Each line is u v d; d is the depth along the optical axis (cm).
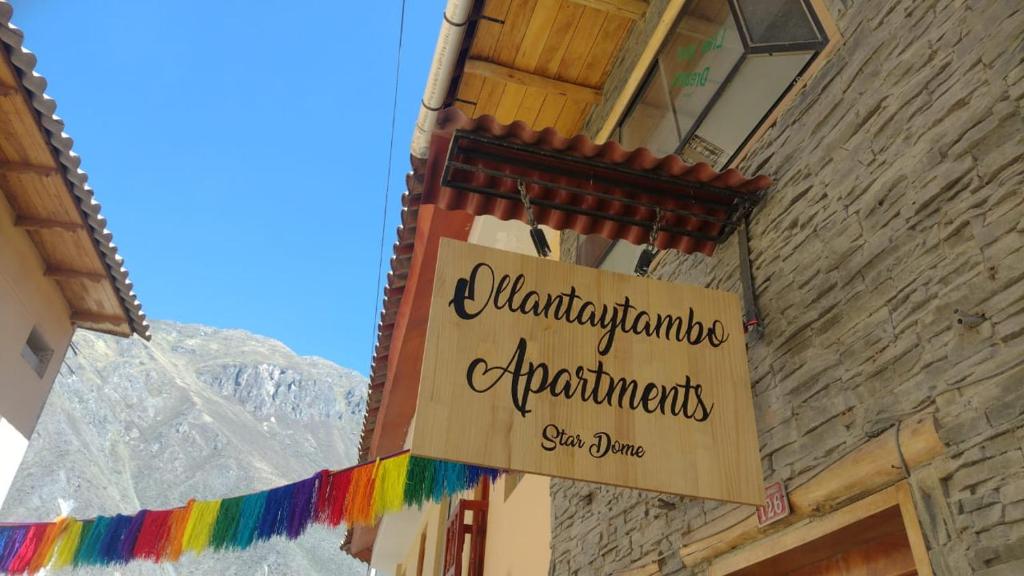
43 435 8612
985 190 230
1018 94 225
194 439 12319
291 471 13338
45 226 1067
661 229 367
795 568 298
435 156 342
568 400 258
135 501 9275
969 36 250
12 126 901
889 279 262
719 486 254
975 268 227
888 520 247
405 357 854
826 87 325
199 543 516
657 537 372
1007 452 200
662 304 294
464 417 244
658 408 266
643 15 543
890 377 249
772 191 346
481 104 622
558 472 242
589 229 378
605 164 337
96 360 13575
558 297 283
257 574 7812
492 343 263
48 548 564
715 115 418
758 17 395
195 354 18625
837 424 268
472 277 277
